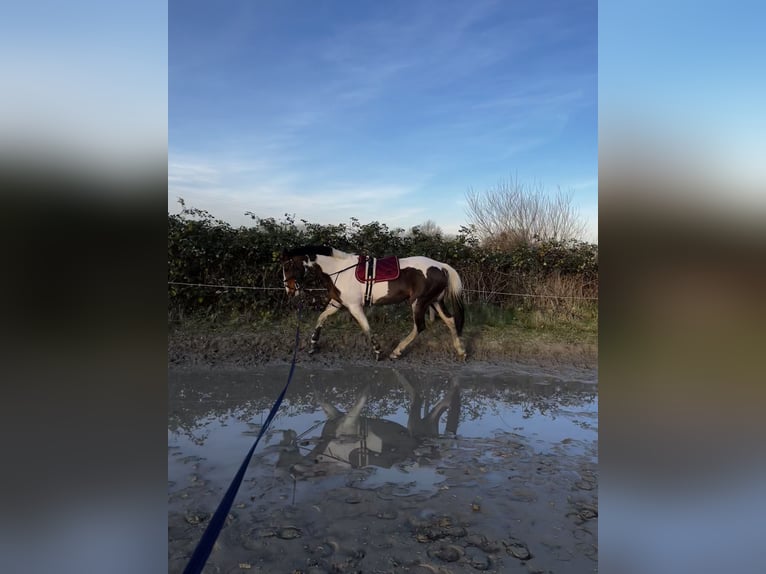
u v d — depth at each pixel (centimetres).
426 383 527
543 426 400
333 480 290
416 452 338
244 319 702
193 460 312
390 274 587
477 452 340
